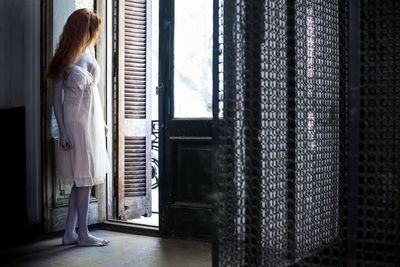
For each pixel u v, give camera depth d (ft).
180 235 12.57
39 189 14.01
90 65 12.12
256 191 6.40
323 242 8.34
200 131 12.19
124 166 14.89
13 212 13.25
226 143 6.43
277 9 7.03
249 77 6.39
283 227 6.94
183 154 12.51
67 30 11.80
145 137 15.28
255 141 6.41
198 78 12.30
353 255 5.76
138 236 12.94
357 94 5.63
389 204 6.59
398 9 6.64
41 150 13.14
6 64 14.19
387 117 6.40
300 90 7.76
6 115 13.20
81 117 11.71
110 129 14.73
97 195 14.23
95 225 14.19
